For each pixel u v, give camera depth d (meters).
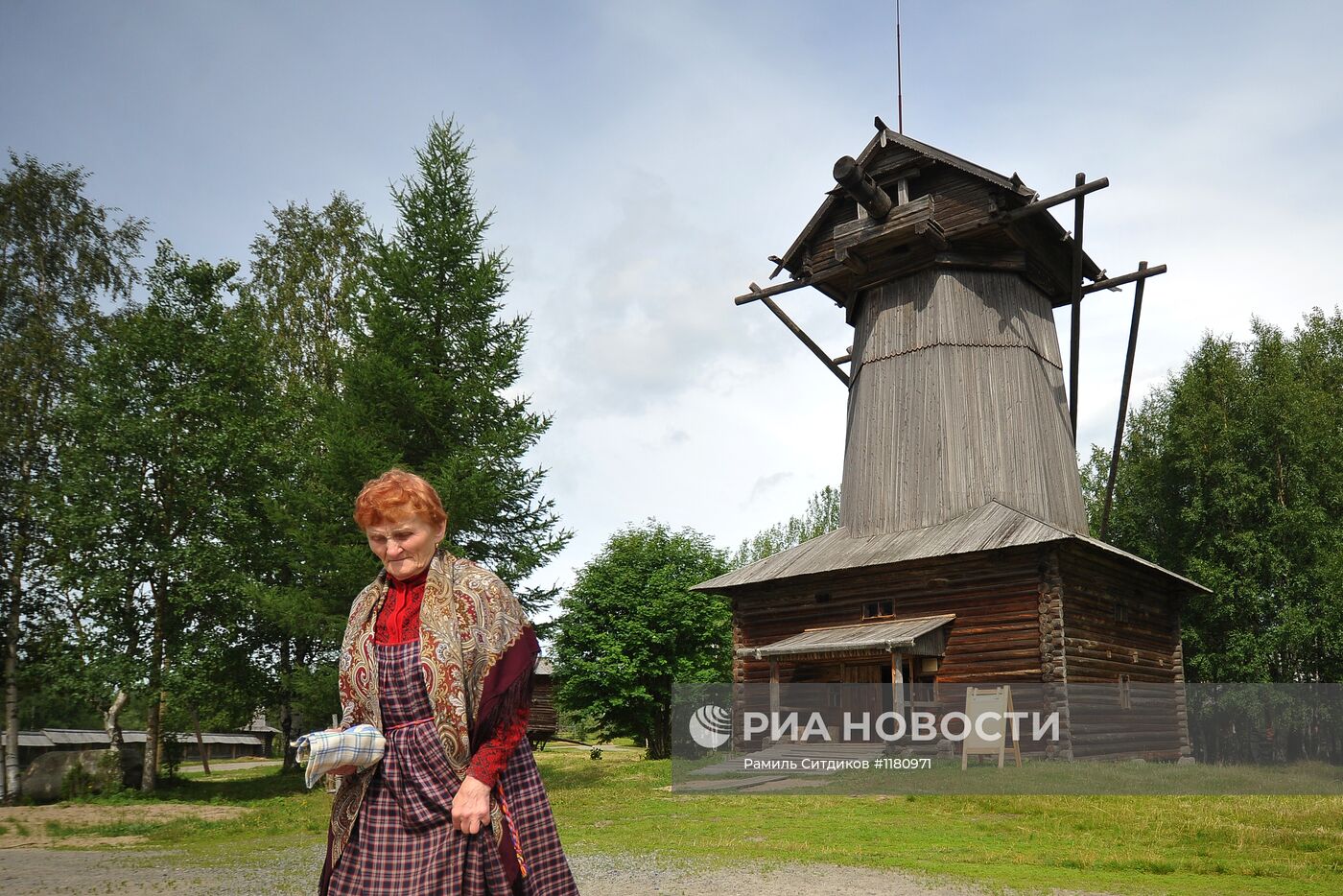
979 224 22.64
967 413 23.08
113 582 21.59
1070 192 21.52
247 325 25.22
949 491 22.72
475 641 2.87
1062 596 19.56
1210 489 31.73
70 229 24.55
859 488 24.52
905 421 23.80
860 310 26.17
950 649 20.73
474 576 2.96
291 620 22.53
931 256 23.83
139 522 22.67
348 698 2.95
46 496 21.81
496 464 22.80
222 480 23.58
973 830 11.48
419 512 2.97
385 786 2.81
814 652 20.56
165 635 23.08
